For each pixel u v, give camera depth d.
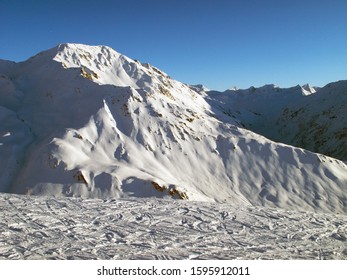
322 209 61.22
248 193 63.84
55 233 10.05
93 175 47.91
